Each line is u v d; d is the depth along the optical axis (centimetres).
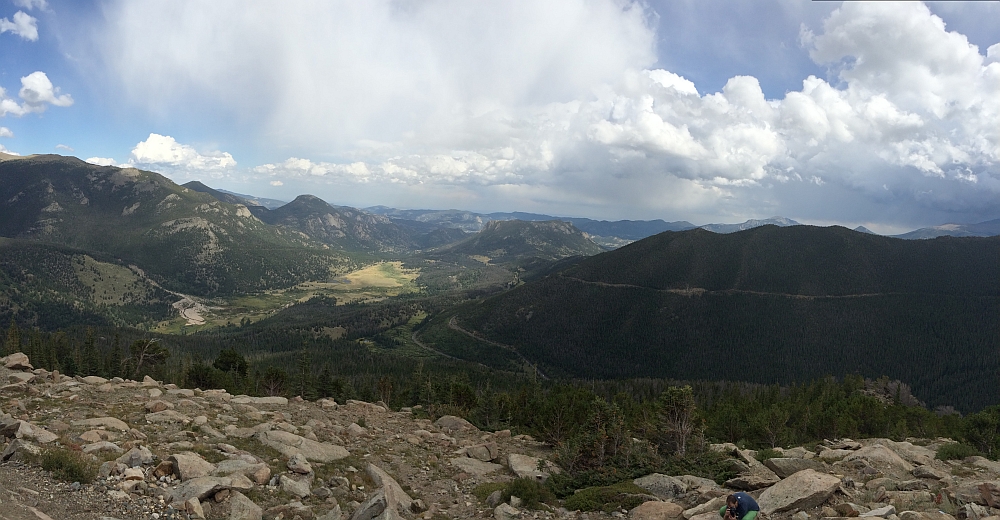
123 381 3428
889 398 13225
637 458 2592
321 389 7650
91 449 1739
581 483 2359
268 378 6197
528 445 3738
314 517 1619
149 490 1493
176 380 6494
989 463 2628
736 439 4938
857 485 1916
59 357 9119
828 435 5175
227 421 2639
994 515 1474
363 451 2656
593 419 2844
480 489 2252
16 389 2675
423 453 2889
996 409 4209
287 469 1989
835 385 10619
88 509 1320
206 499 1500
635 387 17250
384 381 7856
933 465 2530
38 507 1266
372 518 1553
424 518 1766
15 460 1563
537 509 1911
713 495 1830
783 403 6781
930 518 1432
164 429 2252
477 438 3709
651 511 1703
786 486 1723
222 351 7094
